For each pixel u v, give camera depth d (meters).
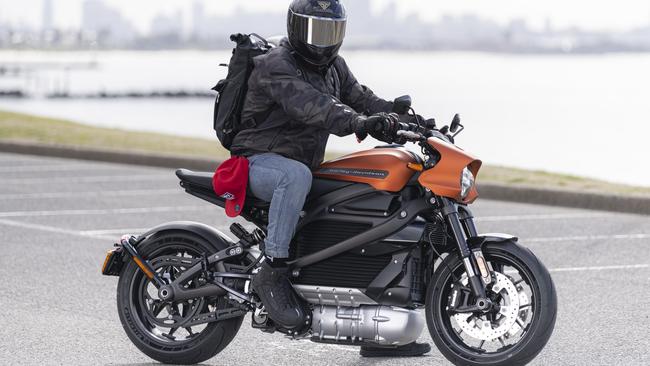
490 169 17.78
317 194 6.71
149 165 19.58
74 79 155.50
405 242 6.52
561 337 7.94
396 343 6.59
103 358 7.37
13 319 8.46
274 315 6.67
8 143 21.88
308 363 7.27
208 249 7.07
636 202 14.20
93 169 19.12
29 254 11.18
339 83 6.99
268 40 6.92
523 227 12.98
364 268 6.61
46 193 15.98
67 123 27.48
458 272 6.65
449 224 6.51
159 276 7.12
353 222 6.62
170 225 7.20
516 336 8.04
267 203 6.80
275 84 6.52
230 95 6.75
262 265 6.70
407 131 6.37
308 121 6.45
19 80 145.50
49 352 7.52
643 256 11.12
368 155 6.66
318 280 6.69
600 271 10.38
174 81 150.00
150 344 7.19
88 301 9.09
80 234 12.45
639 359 7.33
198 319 7.04
